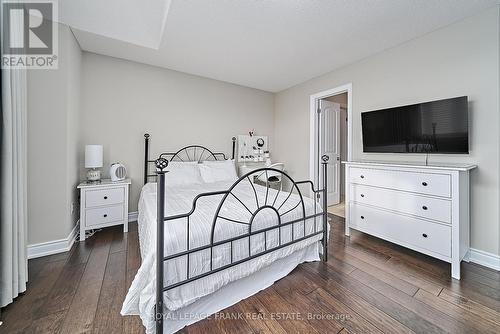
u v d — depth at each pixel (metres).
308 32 2.21
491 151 1.87
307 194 3.78
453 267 1.72
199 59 2.88
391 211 2.14
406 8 1.85
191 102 3.46
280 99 4.32
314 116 3.64
